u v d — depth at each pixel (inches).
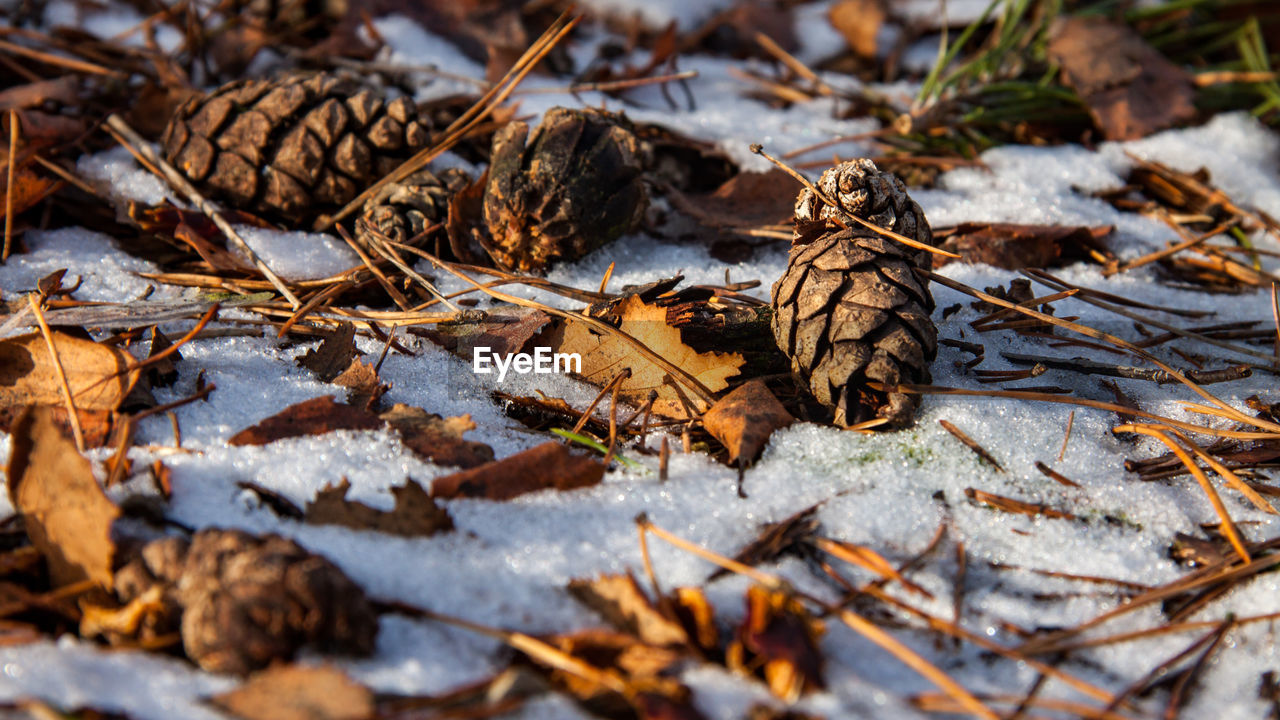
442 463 19.5
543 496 19.4
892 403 19.8
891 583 19.0
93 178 22.2
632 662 18.4
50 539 18.7
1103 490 19.7
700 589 18.8
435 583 18.7
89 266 21.4
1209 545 19.3
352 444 19.6
